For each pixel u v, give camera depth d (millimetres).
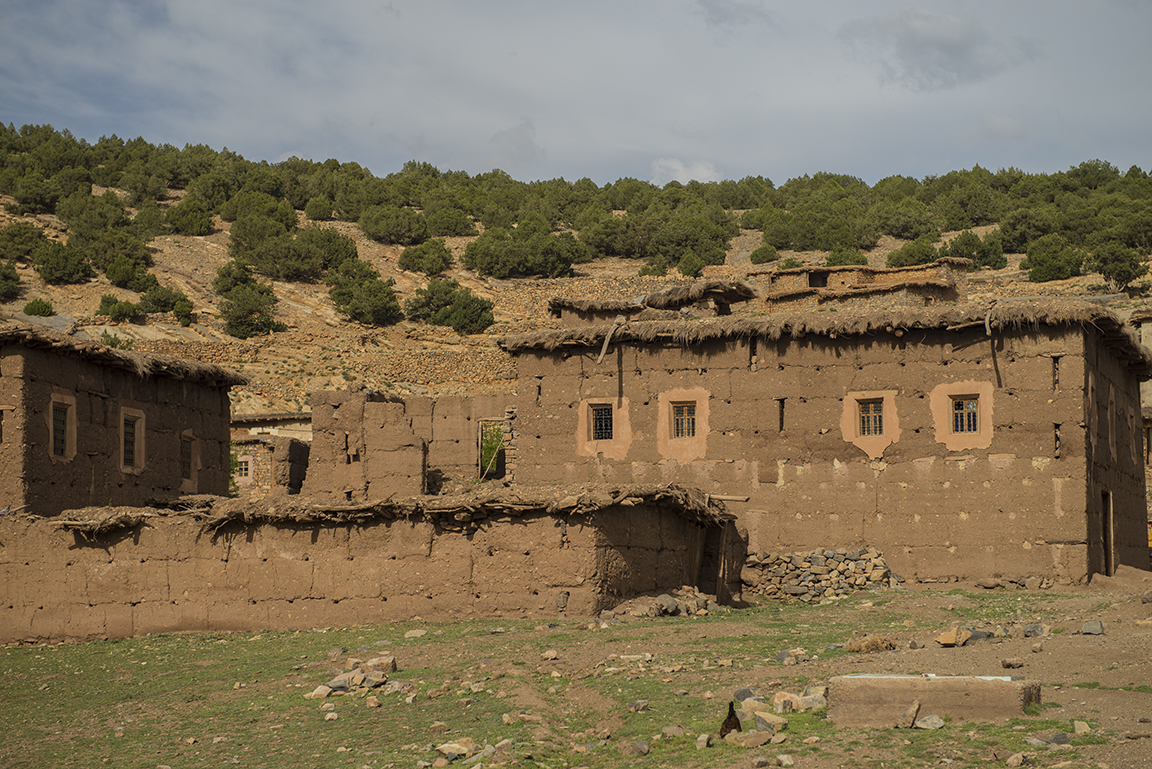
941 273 63812
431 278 101000
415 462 32125
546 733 13000
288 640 20328
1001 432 27062
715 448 29094
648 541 22703
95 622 22047
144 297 85562
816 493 28266
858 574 26969
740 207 143625
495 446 36469
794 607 25094
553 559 20703
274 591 21734
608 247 115125
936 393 27734
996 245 101062
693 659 16234
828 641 17484
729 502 28688
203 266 99875
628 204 145625
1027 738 10961
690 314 32562
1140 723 11125
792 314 29078
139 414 28781
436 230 118125
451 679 16031
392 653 18203
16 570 22359
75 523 22109
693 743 11961
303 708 15211
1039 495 26578
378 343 82562
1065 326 26734
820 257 109312
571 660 16672
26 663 20172
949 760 10617
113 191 127250
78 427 26281
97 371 27219
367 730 13781
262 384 69500
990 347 27422
